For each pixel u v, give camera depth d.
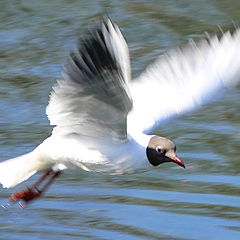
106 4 22.44
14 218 12.65
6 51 19.95
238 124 16.47
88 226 12.28
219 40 11.26
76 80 9.12
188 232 12.02
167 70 11.30
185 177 14.19
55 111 9.76
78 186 13.88
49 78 18.44
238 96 17.41
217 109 17.09
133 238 11.84
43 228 12.30
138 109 11.12
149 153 10.41
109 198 13.35
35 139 15.66
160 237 11.90
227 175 14.21
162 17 21.61
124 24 21.14
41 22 21.42
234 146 15.38
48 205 13.13
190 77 11.21
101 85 9.00
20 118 16.70
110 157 10.33
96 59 8.76
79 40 8.81
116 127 9.93
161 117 11.06
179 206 12.98
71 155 10.42
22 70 18.92
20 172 10.57
